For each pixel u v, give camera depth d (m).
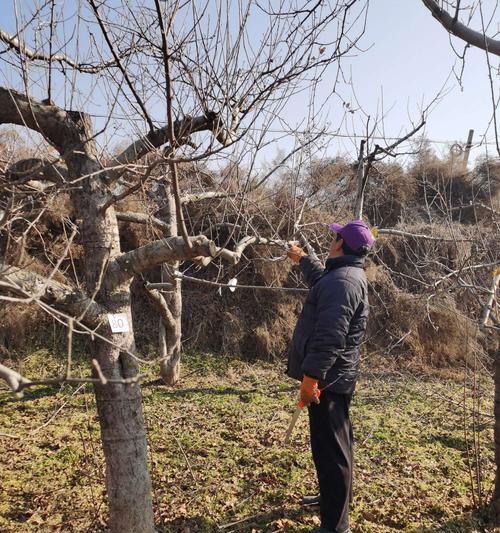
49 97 2.58
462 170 8.72
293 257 3.77
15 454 4.48
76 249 6.20
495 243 4.38
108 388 2.62
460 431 5.23
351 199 5.74
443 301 6.55
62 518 3.42
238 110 2.53
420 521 3.40
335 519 2.99
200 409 5.94
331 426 3.01
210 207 4.57
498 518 3.38
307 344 3.04
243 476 4.07
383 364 7.95
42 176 2.85
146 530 2.71
